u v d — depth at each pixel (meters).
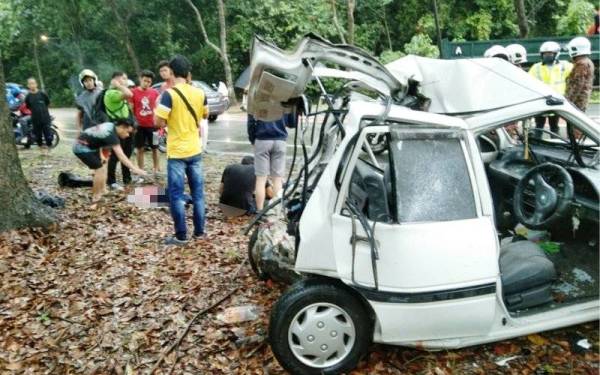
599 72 15.28
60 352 3.80
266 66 3.59
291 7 24.41
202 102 5.54
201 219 5.80
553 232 4.18
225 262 5.16
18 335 4.02
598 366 3.36
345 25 23.47
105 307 4.36
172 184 5.54
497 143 4.82
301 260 3.32
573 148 3.82
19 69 37.22
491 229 3.28
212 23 26.92
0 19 32.44
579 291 3.69
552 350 3.54
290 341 3.30
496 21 22.53
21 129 13.36
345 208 3.31
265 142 6.20
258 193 6.32
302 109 3.88
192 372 3.50
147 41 29.89
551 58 8.76
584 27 21.09
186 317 4.16
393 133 3.26
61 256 5.36
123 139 8.13
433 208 3.24
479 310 3.24
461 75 3.69
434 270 3.15
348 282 3.21
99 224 6.34
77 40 31.80
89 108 7.93
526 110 3.50
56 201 7.03
